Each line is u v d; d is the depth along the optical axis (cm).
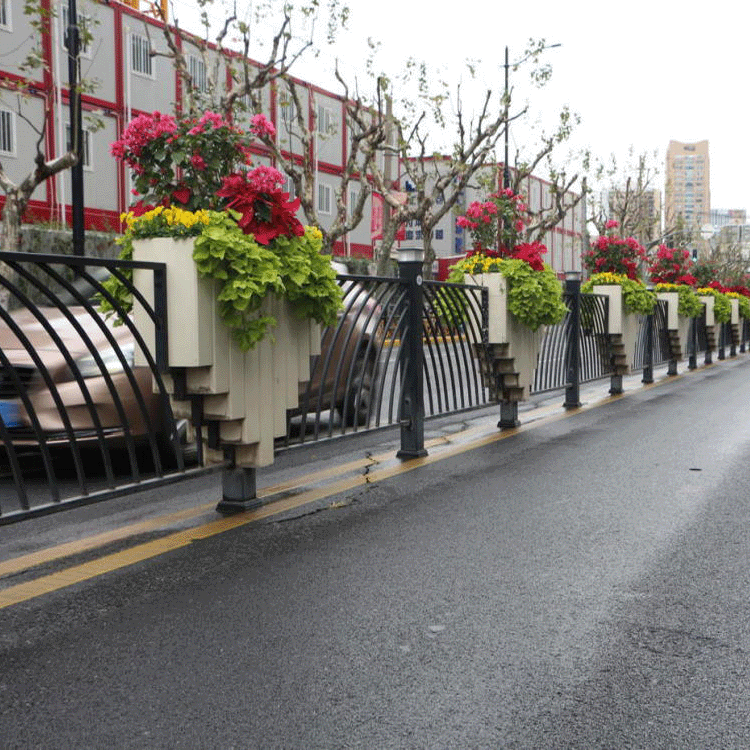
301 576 365
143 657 281
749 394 1140
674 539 423
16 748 224
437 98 2316
